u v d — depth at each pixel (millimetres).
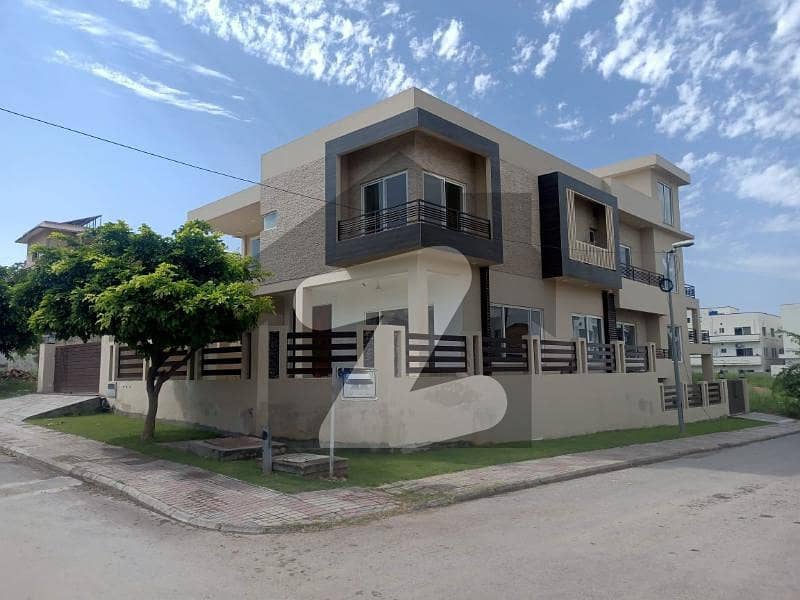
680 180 29203
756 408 30438
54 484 9422
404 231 14242
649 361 21594
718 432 20047
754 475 11344
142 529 7023
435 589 4992
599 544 6320
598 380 18281
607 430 18375
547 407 16031
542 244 19406
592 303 21594
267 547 6367
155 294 10156
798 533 6809
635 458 12922
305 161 18000
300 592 4973
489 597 4781
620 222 25250
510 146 18656
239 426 13484
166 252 11836
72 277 11562
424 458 11766
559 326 19750
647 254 26250
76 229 36906
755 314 73312
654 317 25812
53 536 6605
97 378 18828
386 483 9531
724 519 7516
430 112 15234
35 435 13602
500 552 6051
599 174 28391
